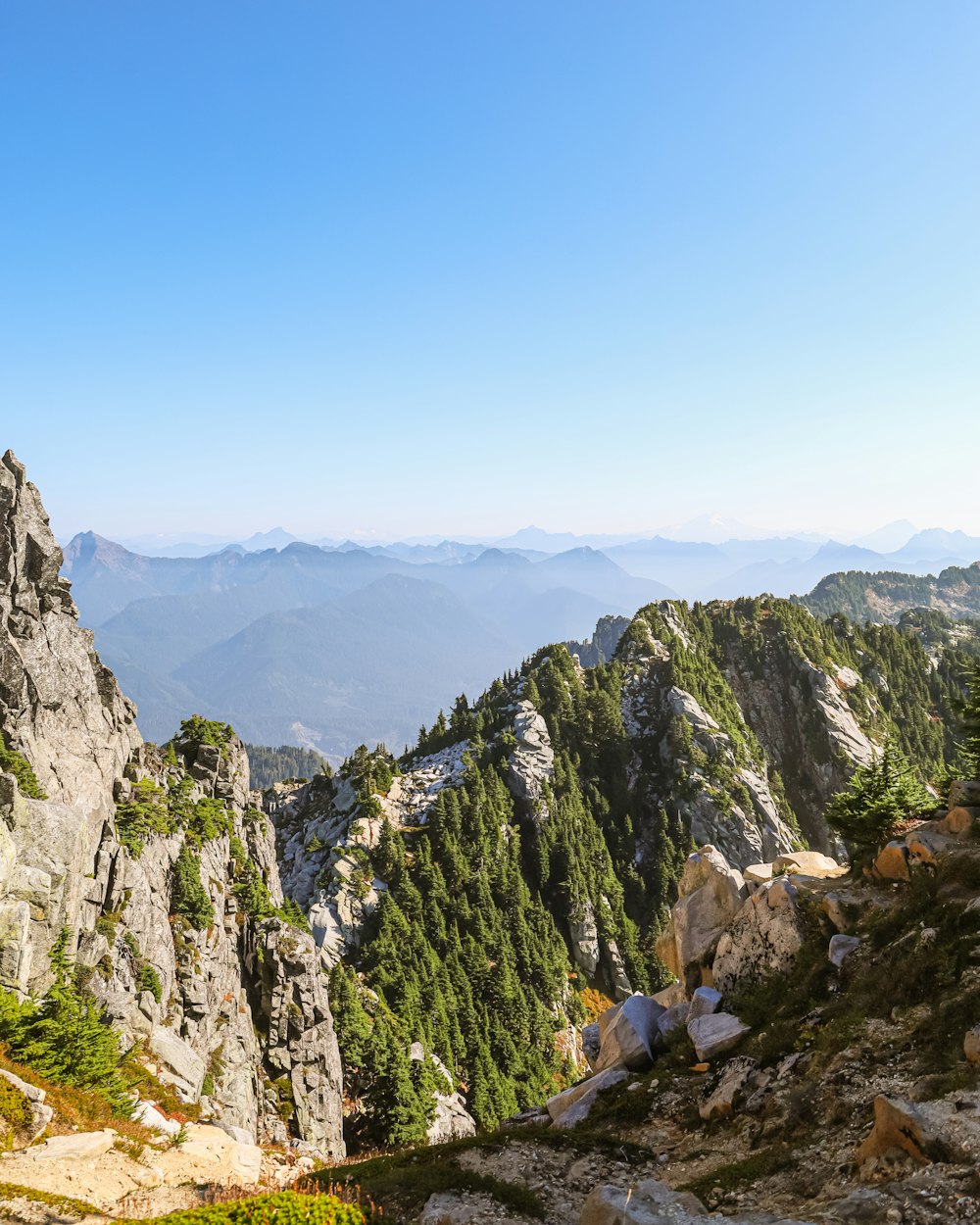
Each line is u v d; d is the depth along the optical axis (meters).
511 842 150.12
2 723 50.44
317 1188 25.53
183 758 89.00
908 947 28.78
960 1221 14.86
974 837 33.66
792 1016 30.83
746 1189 20.05
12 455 56.91
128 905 56.88
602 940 139.88
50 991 39.59
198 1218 18.95
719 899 43.84
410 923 122.38
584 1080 36.72
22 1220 21.41
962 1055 21.28
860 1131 20.61
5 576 53.59
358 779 160.50
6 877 43.91
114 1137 28.25
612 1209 18.89
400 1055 78.25
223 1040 62.19
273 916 76.00
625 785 176.62
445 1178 24.00
